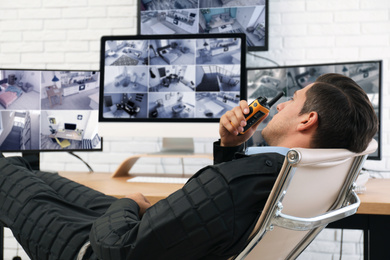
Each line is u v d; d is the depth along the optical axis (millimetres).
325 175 897
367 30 2594
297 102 958
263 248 952
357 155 898
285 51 2668
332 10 2629
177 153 2193
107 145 2869
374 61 2049
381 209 1393
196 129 1942
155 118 1969
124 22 2838
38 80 2000
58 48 2889
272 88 2229
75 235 1127
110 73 2002
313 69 2148
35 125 1995
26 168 1411
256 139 2184
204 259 883
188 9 2684
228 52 1944
